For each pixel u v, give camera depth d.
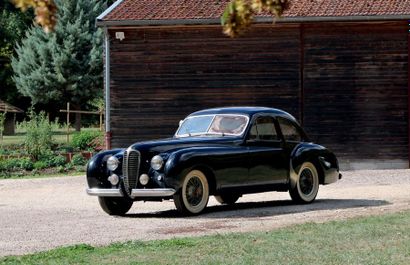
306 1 32.94
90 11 74.06
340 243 11.98
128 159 16.59
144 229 14.79
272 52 32.56
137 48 32.81
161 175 16.28
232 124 17.77
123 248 11.88
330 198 20.50
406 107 32.50
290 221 15.31
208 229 14.44
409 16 31.55
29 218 17.33
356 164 32.72
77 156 36.06
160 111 32.84
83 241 13.36
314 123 32.62
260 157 17.70
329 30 32.47
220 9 32.72
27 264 10.65
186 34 32.72
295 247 11.62
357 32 32.47
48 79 73.25
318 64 32.56
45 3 6.34
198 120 18.17
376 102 32.56
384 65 32.50
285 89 32.59
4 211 19.08
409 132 32.50
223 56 32.72
